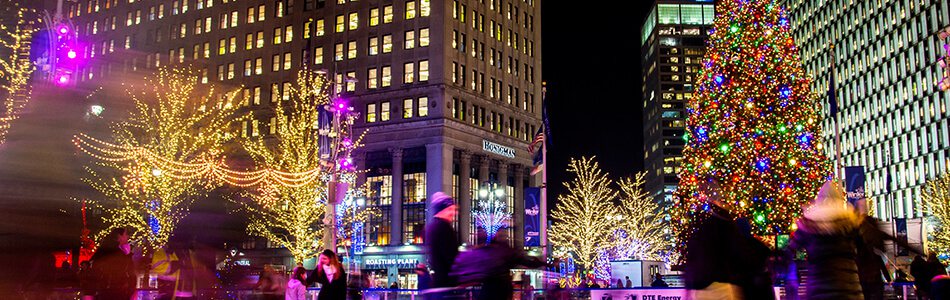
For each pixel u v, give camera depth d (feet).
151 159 199.41
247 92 331.16
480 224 281.13
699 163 139.85
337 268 53.31
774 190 133.18
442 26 303.48
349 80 129.29
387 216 302.66
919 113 400.67
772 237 127.75
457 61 309.01
